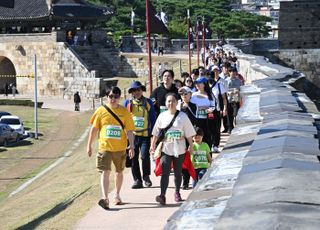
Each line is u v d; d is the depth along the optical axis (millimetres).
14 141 66000
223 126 35875
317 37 103562
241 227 6680
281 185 7938
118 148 19906
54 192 29344
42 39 111125
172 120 19578
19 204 28781
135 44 119188
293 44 104562
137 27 161250
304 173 8625
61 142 65250
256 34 174125
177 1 184500
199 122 24094
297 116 15477
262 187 8086
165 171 19797
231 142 13883
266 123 14820
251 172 9172
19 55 113562
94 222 18625
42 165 52500
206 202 9305
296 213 6859
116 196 20578
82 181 30266
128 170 27484
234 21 170750
